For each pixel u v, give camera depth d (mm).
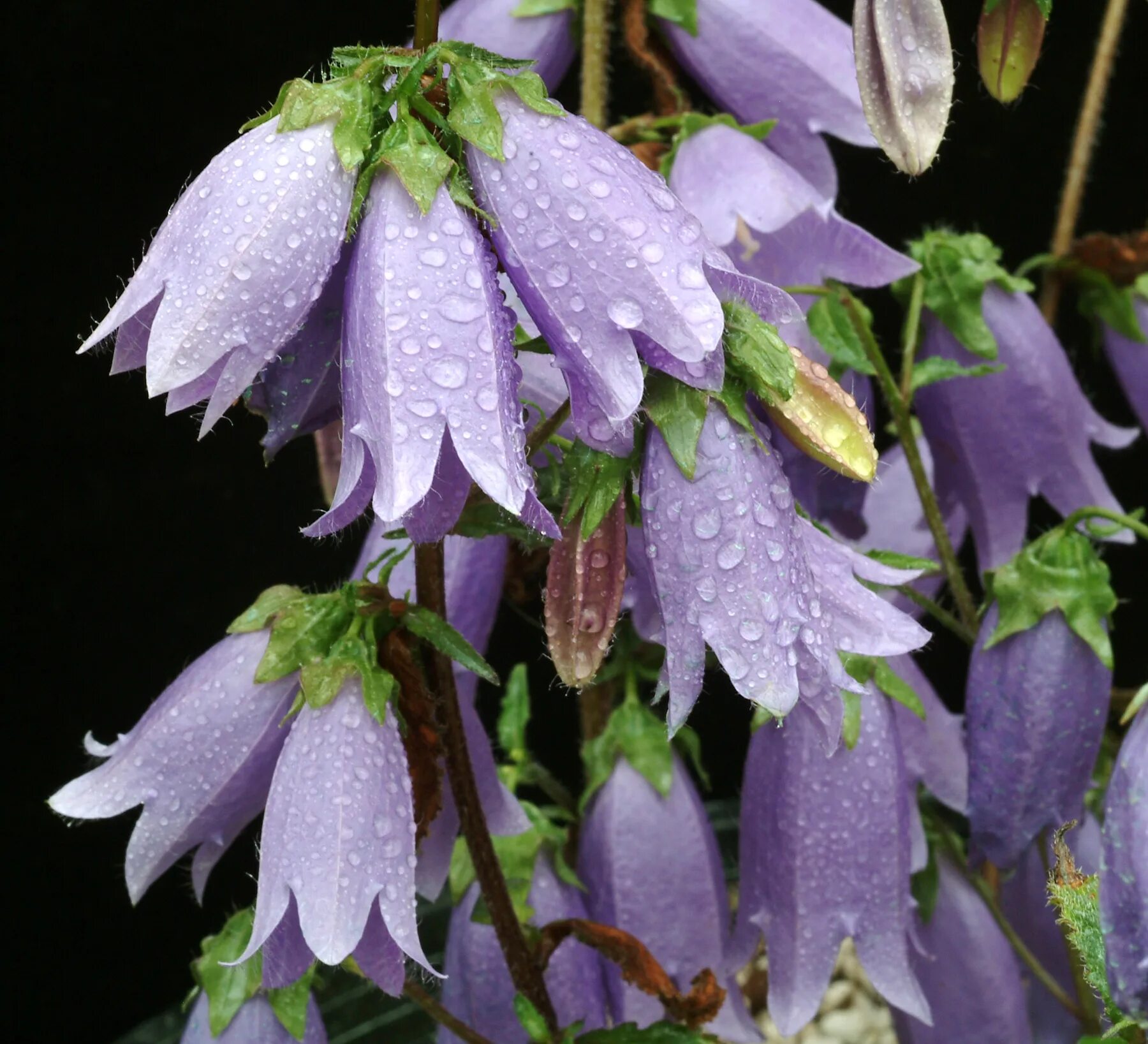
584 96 624
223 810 523
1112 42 677
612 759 634
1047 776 602
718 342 458
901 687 585
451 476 480
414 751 521
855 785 581
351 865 497
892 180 899
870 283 582
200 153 877
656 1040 558
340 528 471
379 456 459
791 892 586
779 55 618
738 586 476
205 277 461
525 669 658
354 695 506
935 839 643
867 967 587
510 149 466
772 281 588
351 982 795
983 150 902
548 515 464
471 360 460
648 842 626
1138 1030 496
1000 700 603
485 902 579
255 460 931
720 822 921
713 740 964
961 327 635
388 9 861
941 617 628
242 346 463
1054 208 937
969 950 639
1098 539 655
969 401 641
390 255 463
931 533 694
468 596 592
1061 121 904
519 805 577
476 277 463
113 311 467
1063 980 662
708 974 569
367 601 523
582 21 632
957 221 923
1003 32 510
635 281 460
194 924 1001
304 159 465
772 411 480
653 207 465
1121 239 674
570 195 464
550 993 615
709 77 625
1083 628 595
